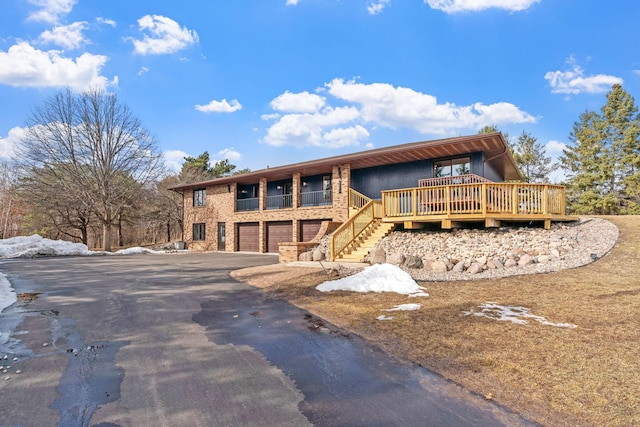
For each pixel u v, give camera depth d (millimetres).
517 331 4965
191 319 6340
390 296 7500
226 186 25984
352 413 3100
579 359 4008
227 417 3021
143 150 29531
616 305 5891
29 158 25719
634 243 9938
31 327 5816
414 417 3020
